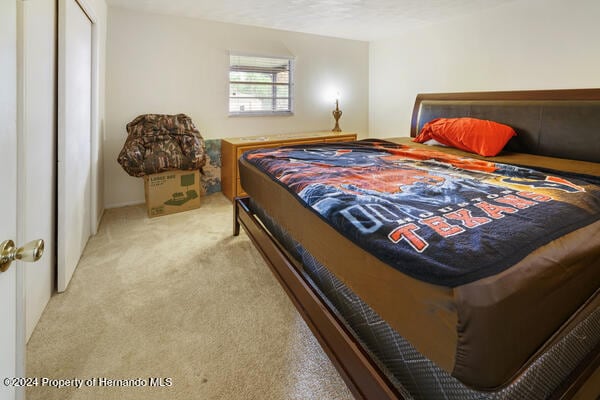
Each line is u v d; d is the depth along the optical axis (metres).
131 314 1.67
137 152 2.98
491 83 3.19
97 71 2.65
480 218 1.06
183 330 1.56
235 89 3.99
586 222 1.05
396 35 4.27
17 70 0.72
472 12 3.26
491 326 0.69
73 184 2.02
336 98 4.64
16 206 0.69
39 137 1.53
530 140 2.57
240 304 1.78
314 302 1.35
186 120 3.40
